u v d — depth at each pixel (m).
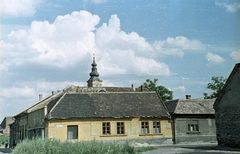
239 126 26.11
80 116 30.28
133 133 31.83
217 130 28.62
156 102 35.00
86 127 30.39
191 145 30.91
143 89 61.84
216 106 28.91
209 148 25.03
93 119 30.78
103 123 31.22
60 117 29.50
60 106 30.83
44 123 30.23
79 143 19.88
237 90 26.62
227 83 27.72
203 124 34.69
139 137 31.94
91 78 100.88
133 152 19.67
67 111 30.45
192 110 34.84
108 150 17.84
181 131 33.66
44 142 19.75
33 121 35.53
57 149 17.83
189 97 41.72
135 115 32.25
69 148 18.23
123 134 31.41
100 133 30.67
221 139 28.03
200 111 34.91
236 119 26.50
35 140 21.52
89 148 18.03
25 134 40.22
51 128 29.16
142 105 34.03
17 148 19.31
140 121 32.44
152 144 32.16
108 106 32.72
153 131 32.72
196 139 33.88
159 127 33.12
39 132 32.12
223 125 27.89
